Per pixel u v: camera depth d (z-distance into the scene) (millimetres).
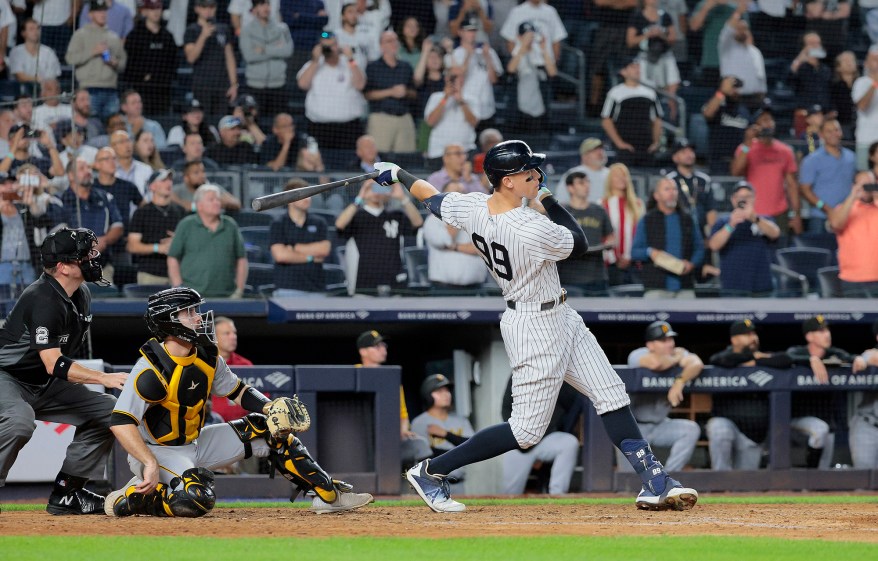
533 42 49344
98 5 43750
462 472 36219
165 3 46250
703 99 50969
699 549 15633
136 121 43594
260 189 42750
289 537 17250
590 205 42156
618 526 19469
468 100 46375
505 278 19484
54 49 43938
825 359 35656
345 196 43094
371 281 40781
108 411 22656
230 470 31594
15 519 20891
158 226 39062
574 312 20312
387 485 32656
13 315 21891
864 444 35781
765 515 22406
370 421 33000
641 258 42156
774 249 44469
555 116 50062
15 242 37156
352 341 44688
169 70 45250
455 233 41438
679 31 51688
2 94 43281
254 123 44062
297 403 21125
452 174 42562
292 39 46906
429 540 16672
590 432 34188
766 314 40344
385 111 45781
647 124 47125
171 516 20906
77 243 21688
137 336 42781
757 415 35156
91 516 21625
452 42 47750
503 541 16547
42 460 29453
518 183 19188
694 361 34562
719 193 44969
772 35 53031
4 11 43375
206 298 38656
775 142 45312
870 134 51719
